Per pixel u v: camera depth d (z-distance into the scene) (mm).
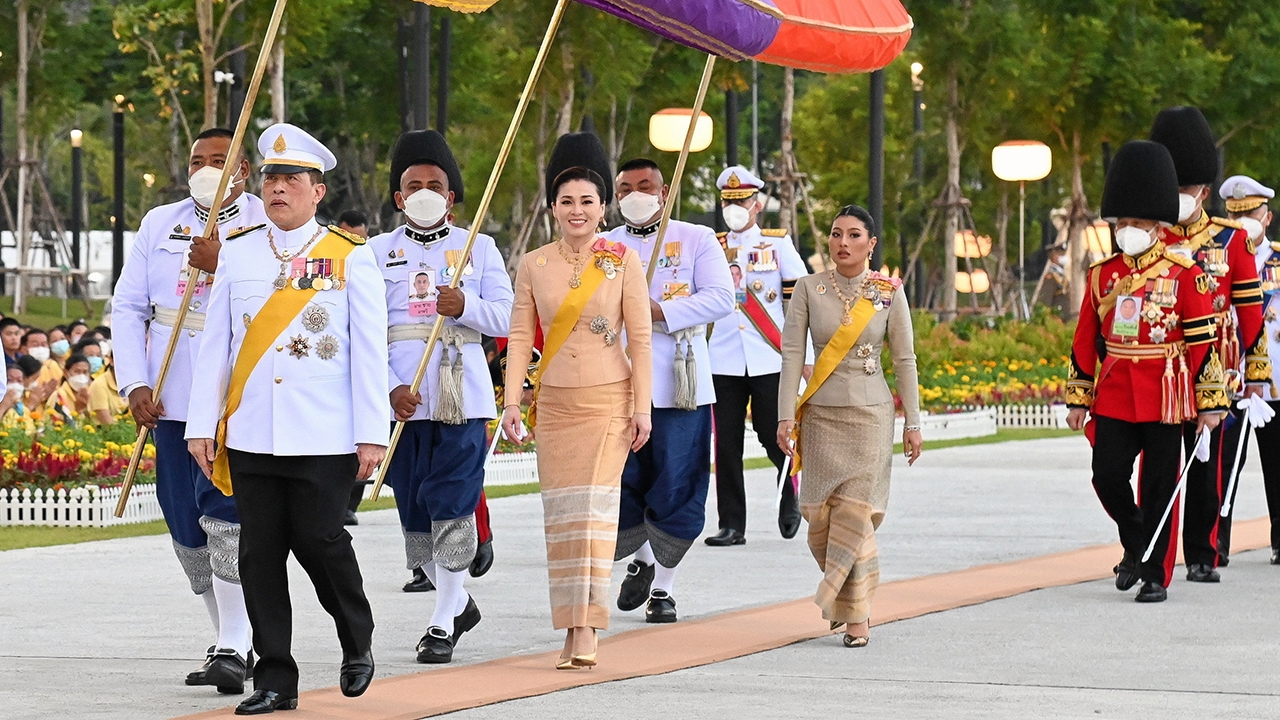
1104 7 50469
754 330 19062
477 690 10781
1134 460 14961
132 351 11320
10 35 55969
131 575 16234
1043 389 39719
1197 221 15633
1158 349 14766
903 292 13008
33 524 20484
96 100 60562
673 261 14008
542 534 19484
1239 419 16500
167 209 11602
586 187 11953
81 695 10695
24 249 58375
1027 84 49250
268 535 10164
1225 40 54969
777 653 12180
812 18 14492
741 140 82562
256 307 10180
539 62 12133
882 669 11531
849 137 68312
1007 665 11656
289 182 10258
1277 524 16969
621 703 10406
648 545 14008
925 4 48219
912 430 13008
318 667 11742
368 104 58969
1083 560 16953
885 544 18344
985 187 66938
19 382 24516
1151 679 11141
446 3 12828
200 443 10156
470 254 12688
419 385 12312
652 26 12664
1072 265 54000
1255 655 12016
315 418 10109
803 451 12875
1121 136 51688
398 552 18031
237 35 41594
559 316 11844
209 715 10016
